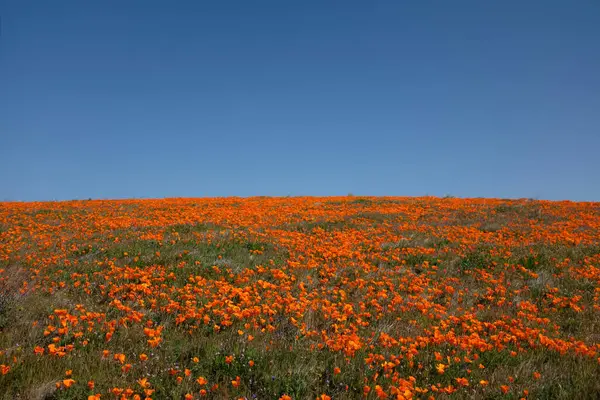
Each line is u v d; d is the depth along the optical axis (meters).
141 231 15.23
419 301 8.34
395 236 14.62
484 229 16.86
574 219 18.73
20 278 8.91
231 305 7.20
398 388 4.82
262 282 8.67
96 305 7.62
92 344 5.82
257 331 6.64
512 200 27.75
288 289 8.84
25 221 17.64
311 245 13.02
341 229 16.61
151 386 4.93
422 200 27.72
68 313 6.84
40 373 4.91
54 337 5.96
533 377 5.37
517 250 12.63
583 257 11.82
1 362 5.10
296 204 25.83
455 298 8.99
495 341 6.39
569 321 7.75
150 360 5.46
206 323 6.77
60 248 12.28
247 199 30.80
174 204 25.86
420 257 11.77
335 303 8.21
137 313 6.86
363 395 4.82
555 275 10.37
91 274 9.41
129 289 8.48
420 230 16.31
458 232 15.91
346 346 5.76
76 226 16.61
